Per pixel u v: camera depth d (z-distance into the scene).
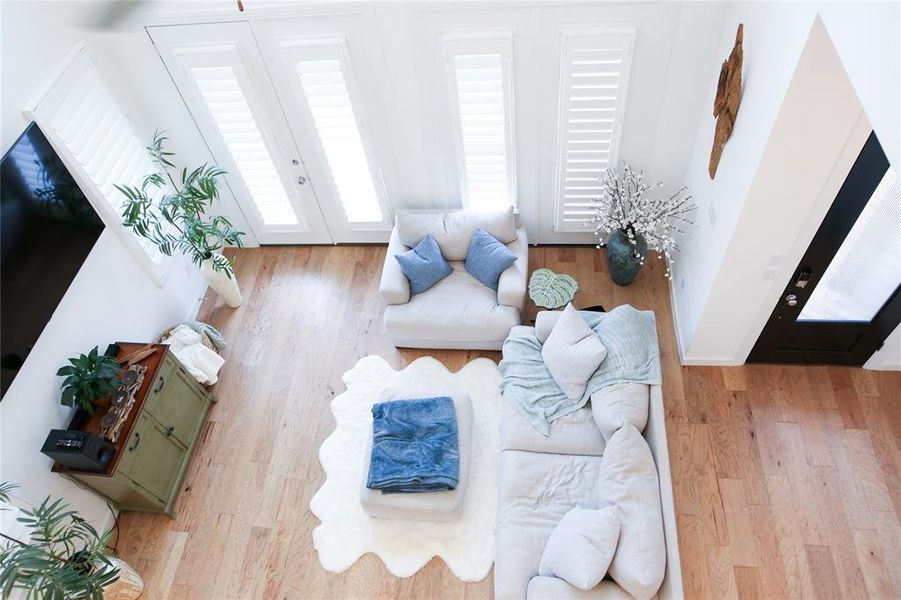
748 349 3.99
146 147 4.27
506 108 3.98
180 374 3.96
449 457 3.57
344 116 4.14
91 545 3.19
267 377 4.47
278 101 4.16
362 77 3.95
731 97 3.22
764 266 3.39
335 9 3.60
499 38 3.63
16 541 2.87
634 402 3.31
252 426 4.23
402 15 3.59
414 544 3.61
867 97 1.89
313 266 5.11
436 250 4.31
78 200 3.50
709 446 3.80
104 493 3.63
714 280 3.53
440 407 3.77
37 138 3.22
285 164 4.57
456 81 3.87
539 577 2.94
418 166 4.45
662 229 4.58
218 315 4.87
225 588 3.60
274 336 4.70
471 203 4.66
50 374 3.42
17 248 3.04
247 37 3.82
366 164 4.46
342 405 4.25
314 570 3.61
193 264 4.88
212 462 4.09
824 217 3.12
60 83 3.45
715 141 3.50
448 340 4.32
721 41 3.56
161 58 3.97
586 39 3.59
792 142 2.76
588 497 3.28
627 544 2.82
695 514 3.55
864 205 3.02
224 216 5.00
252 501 3.90
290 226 5.05
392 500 3.53
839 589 3.26
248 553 3.71
